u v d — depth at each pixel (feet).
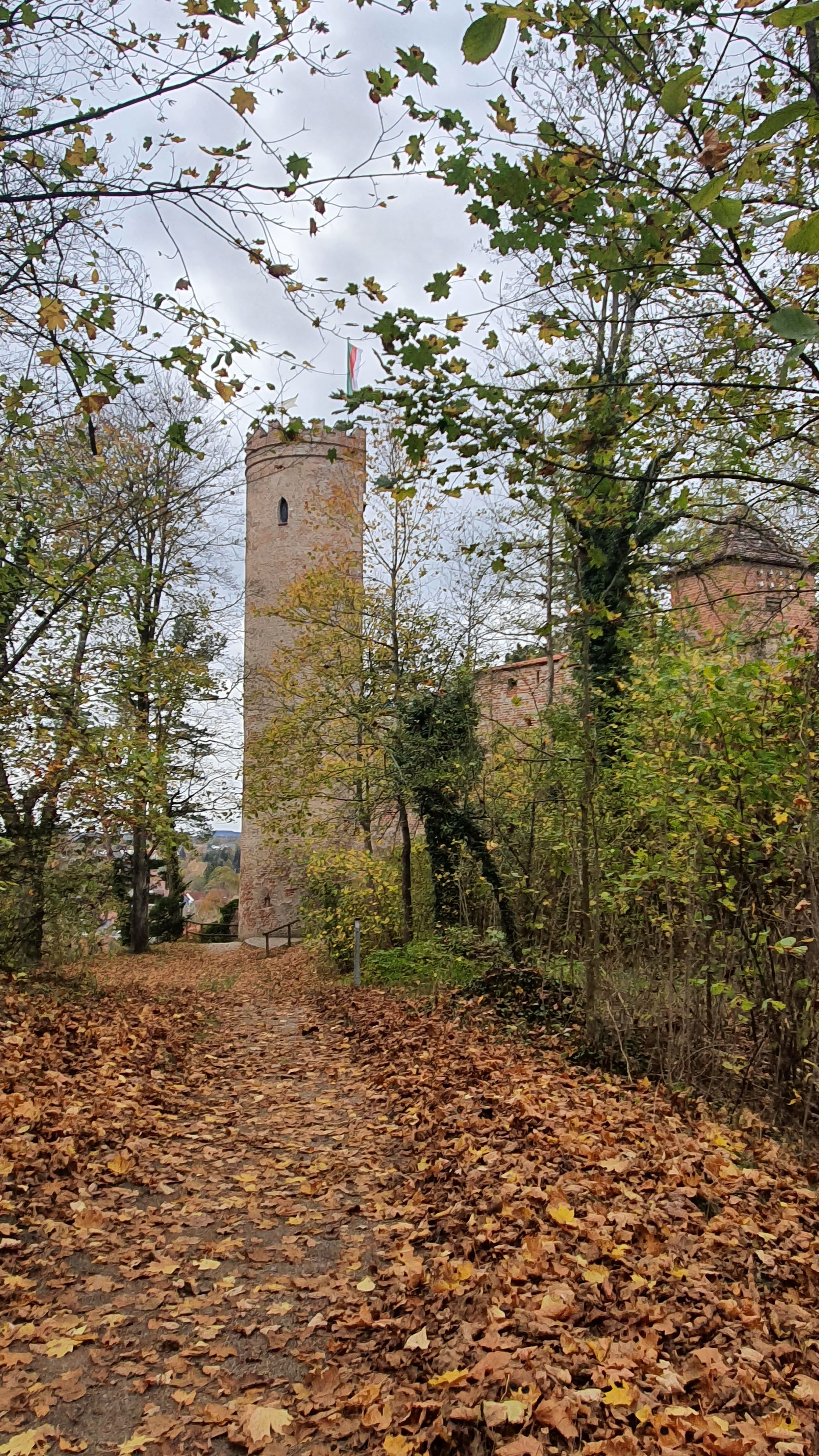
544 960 35.78
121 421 35.45
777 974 21.68
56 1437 9.88
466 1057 28.53
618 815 30.01
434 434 17.58
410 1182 18.22
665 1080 24.70
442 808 45.11
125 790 36.60
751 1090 23.40
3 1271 13.28
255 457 100.68
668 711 23.08
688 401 20.70
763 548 32.14
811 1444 9.16
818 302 17.39
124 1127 20.66
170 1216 16.26
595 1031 27.81
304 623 57.36
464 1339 11.29
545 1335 11.14
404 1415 10.11
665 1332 11.28
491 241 15.08
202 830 86.38
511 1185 16.21
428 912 55.52
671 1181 16.70
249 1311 12.97
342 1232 15.92
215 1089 27.12
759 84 15.06
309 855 60.70
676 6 14.51
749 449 19.99
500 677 61.31
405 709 49.29
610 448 19.22
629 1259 13.29
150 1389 10.98
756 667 20.06
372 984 47.73
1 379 20.81
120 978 54.39
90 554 31.99
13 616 31.42
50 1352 11.43
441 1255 14.06
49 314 14.32
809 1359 10.88
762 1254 13.70
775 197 16.55
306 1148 21.01
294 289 14.61
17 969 36.63
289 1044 35.40
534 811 38.73
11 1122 18.30
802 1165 19.12
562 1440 9.32
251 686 73.61
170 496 36.42
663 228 15.79
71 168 13.66
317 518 80.43
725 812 20.36
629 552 37.01
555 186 15.23
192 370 14.89
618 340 28.43
